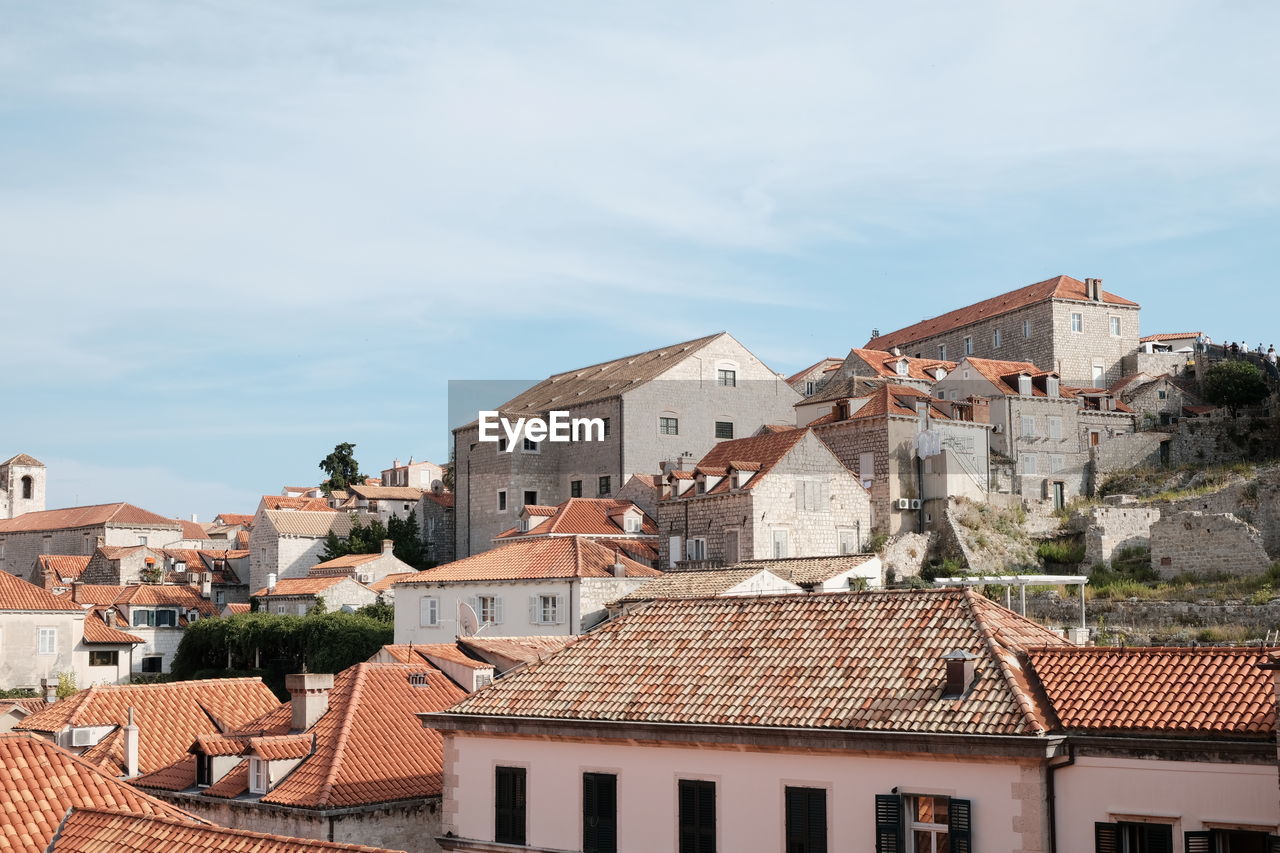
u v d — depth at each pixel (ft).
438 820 130.93
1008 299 403.13
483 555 259.80
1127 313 386.32
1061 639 107.55
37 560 403.54
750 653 109.50
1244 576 245.24
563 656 119.44
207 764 139.44
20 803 90.48
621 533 285.43
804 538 265.95
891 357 364.79
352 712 139.85
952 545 280.92
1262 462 316.60
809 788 97.04
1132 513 275.18
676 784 103.71
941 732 90.43
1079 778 88.28
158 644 329.93
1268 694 86.33
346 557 350.84
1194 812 84.33
